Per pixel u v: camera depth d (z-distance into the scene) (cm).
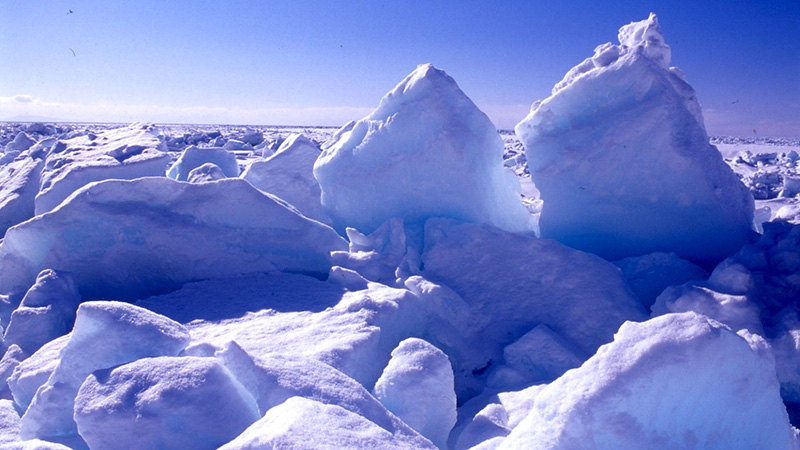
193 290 453
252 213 500
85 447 257
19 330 388
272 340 345
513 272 487
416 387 290
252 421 237
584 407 189
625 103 547
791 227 454
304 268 513
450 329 437
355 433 203
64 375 270
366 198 627
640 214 539
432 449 237
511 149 2614
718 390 190
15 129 3488
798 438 226
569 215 574
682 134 518
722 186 522
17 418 299
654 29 571
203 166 659
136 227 468
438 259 509
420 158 586
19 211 783
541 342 396
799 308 376
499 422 295
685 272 476
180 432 220
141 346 268
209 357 252
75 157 808
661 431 187
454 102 597
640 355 188
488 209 602
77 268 461
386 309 391
